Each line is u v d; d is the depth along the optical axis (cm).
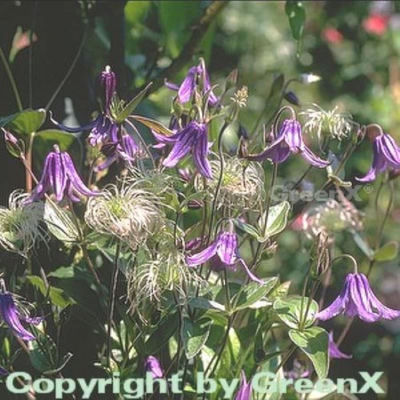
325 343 101
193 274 100
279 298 106
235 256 98
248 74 282
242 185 101
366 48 279
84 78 129
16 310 100
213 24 145
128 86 137
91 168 107
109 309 102
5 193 120
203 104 103
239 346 111
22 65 127
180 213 104
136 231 96
